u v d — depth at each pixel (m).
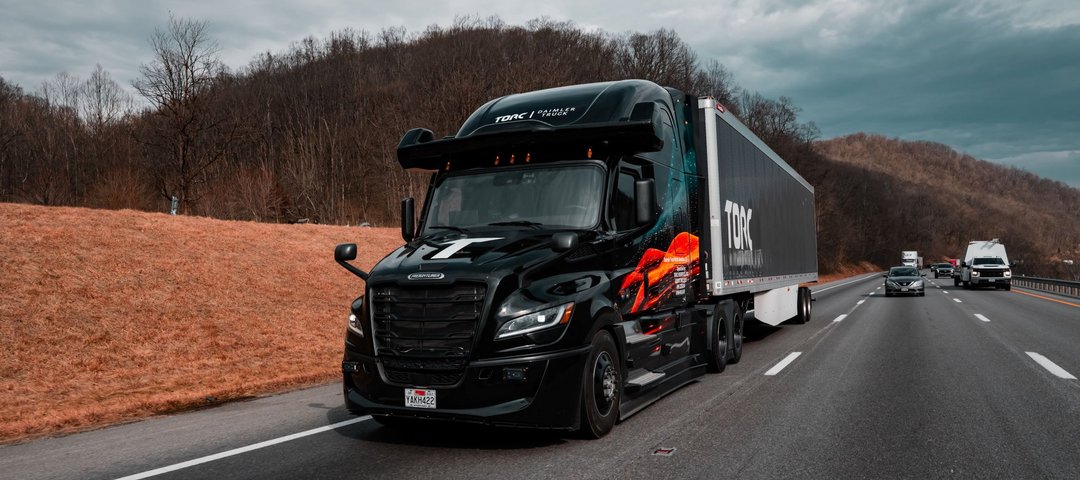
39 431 7.04
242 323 13.74
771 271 13.51
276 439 6.16
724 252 9.95
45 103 56.47
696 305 9.21
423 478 4.86
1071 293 31.34
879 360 10.56
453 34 77.56
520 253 5.79
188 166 35.88
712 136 9.60
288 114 69.19
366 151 53.72
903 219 137.38
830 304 26.12
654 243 7.57
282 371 10.67
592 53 66.19
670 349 7.88
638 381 6.70
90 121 54.78
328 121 65.44
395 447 5.79
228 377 10.07
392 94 66.25
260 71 81.44
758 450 5.43
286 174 47.88
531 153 6.94
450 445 5.82
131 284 14.28
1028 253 160.00
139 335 11.92
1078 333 13.97
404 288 5.66
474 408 5.38
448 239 6.37
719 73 79.25
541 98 7.64
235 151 54.19
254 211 37.62
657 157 7.87
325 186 46.47
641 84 7.93
